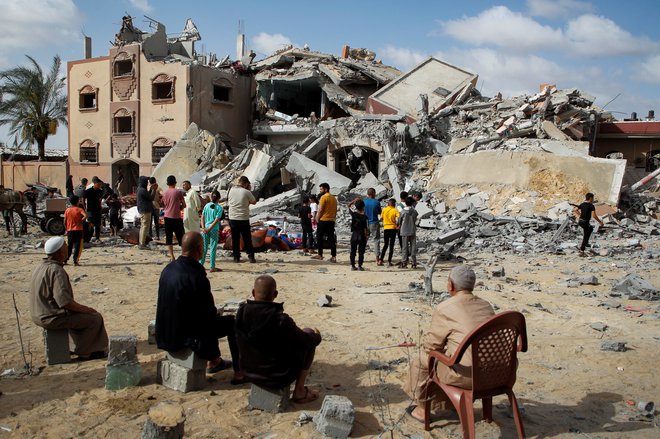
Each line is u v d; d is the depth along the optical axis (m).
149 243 16.59
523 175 23.36
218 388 5.63
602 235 19.16
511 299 9.82
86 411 5.01
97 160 39.19
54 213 19.36
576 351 6.87
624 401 5.38
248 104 39.41
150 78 36.31
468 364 4.34
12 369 5.94
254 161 29.11
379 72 37.03
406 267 13.66
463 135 29.19
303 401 5.26
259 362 5.00
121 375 5.55
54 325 6.12
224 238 16.56
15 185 41.84
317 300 9.48
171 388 5.58
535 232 19.66
